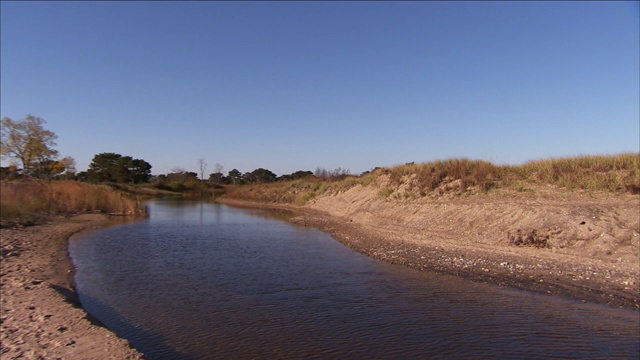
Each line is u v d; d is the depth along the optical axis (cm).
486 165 2678
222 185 10550
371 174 4106
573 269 1362
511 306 1066
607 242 1495
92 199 3769
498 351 808
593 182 2012
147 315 1011
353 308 1063
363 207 3288
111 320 978
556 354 794
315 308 1064
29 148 5209
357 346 834
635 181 1875
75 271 1460
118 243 2114
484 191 2380
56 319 929
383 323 957
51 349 771
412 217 2492
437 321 967
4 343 789
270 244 2112
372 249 1894
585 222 1625
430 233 2125
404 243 1977
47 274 1364
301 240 2259
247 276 1401
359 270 1484
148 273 1442
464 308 1055
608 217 1611
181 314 1018
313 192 5250
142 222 3241
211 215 4034
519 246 1689
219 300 1131
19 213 2820
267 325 946
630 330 905
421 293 1189
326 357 785
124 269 1502
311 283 1307
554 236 1642
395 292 1202
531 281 1277
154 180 11256
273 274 1429
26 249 1791
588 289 1182
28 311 975
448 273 1412
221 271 1475
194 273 1444
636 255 1389
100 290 1224
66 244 2038
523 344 838
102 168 9688
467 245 1800
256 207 5406
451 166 2844
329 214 3912
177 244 2103
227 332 905
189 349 820
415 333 898
